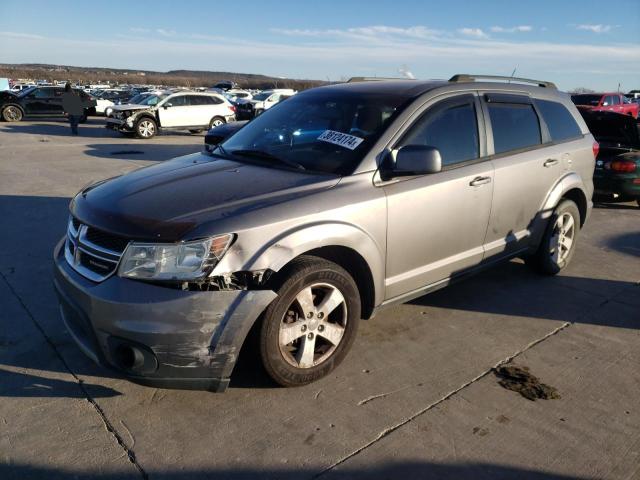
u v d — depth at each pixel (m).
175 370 2.69
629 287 4.95
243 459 2.56
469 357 3.59
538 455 2.65
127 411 2.90
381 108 3.68
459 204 3.79
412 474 2.50
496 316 4.23
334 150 3.49
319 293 3.15
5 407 2.90
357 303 3.24
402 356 3.57
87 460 2.53
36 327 3.80
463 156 3.91
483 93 4.20
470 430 2.83
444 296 4.60
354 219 3.15
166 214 2.79
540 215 4.66
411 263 3.60
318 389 3.15
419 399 3.09
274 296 2.79
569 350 3.73
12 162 11.71
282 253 2.82
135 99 21.02
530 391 3.21
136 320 2.60
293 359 3.06
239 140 4.06
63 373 3.24
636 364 3.57
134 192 3.10
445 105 3.85
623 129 8.20
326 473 2.49
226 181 3.20
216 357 2.70
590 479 2.51
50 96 24.77
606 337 3.94
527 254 4.74
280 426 2.81
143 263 2.64
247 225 2.76
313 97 4.19
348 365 3.43
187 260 2.63
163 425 2.79
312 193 3.08
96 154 13.71
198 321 2.63
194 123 20.36
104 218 2.87
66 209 7.30
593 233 6.88
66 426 2.76
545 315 4.29
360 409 2.97
